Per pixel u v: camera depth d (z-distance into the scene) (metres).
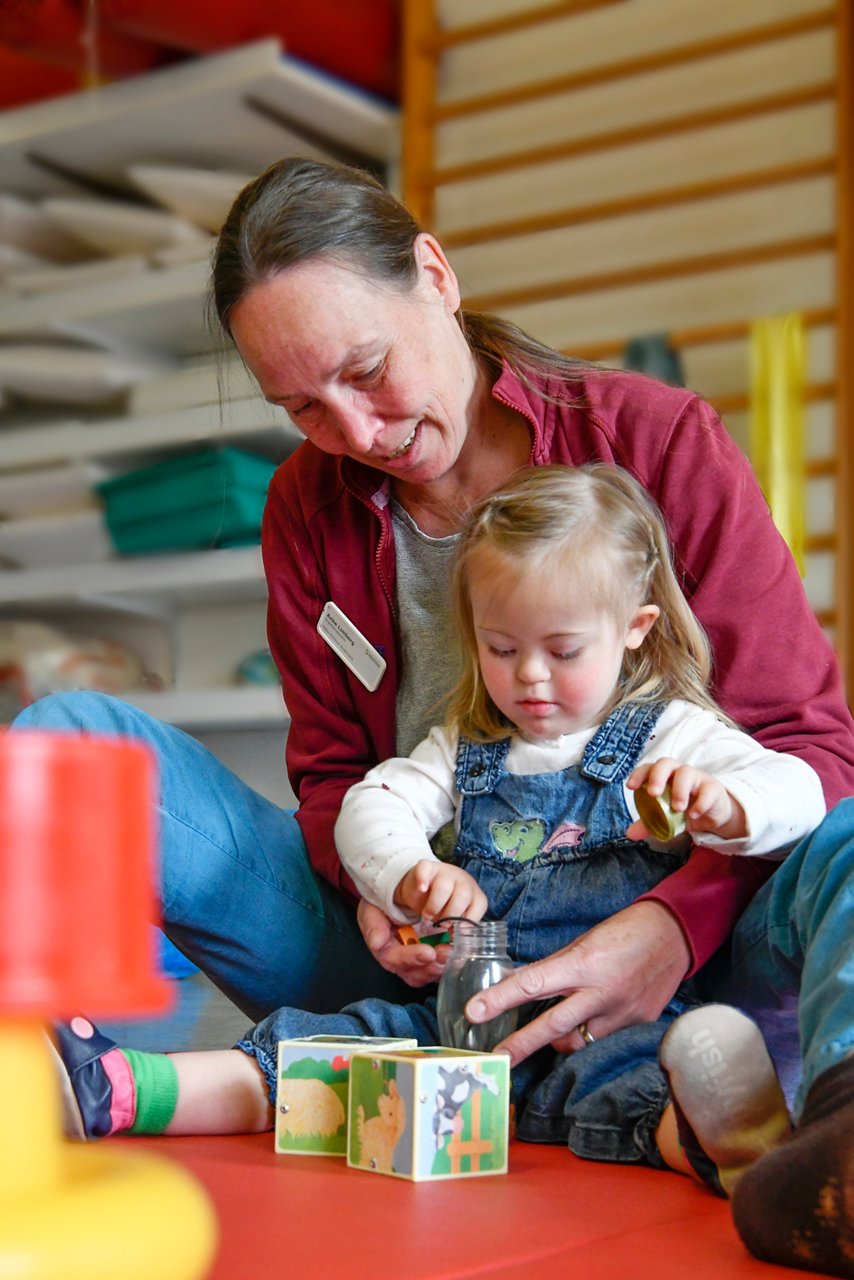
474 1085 1.02
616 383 1.52
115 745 0.50
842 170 2.97
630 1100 1.09
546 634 1.35
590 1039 1.19
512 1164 1.08
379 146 3.62
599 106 3.35
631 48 3.31
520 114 3.45
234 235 1.31
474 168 3.46
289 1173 1.02
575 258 3.36
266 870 1.44
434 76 3.58
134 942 0.50
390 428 1.36
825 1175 0.73
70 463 3.68
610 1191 0.97
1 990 0.45
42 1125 0.51
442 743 1.47
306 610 1.60
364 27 3.49
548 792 1.39
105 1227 0.49
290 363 1.30
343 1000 1.51
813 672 1.39
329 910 1.48
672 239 3.23
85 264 3.70
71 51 3.45
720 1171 0.94
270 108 3.52
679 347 3.15
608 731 1.39
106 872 0.49
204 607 3.84
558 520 1.36
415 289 1.35
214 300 1.36
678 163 3.23
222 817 1.42
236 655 3.80
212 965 1.46
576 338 3.34
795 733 1.35
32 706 1.37
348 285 1.29
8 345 3.79
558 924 1.35
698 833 1.20
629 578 1.38
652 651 1.42
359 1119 1.05
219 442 3.50
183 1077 1.16
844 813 1.06
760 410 2.92
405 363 1.32
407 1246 0.79
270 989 1.47
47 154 3.69
